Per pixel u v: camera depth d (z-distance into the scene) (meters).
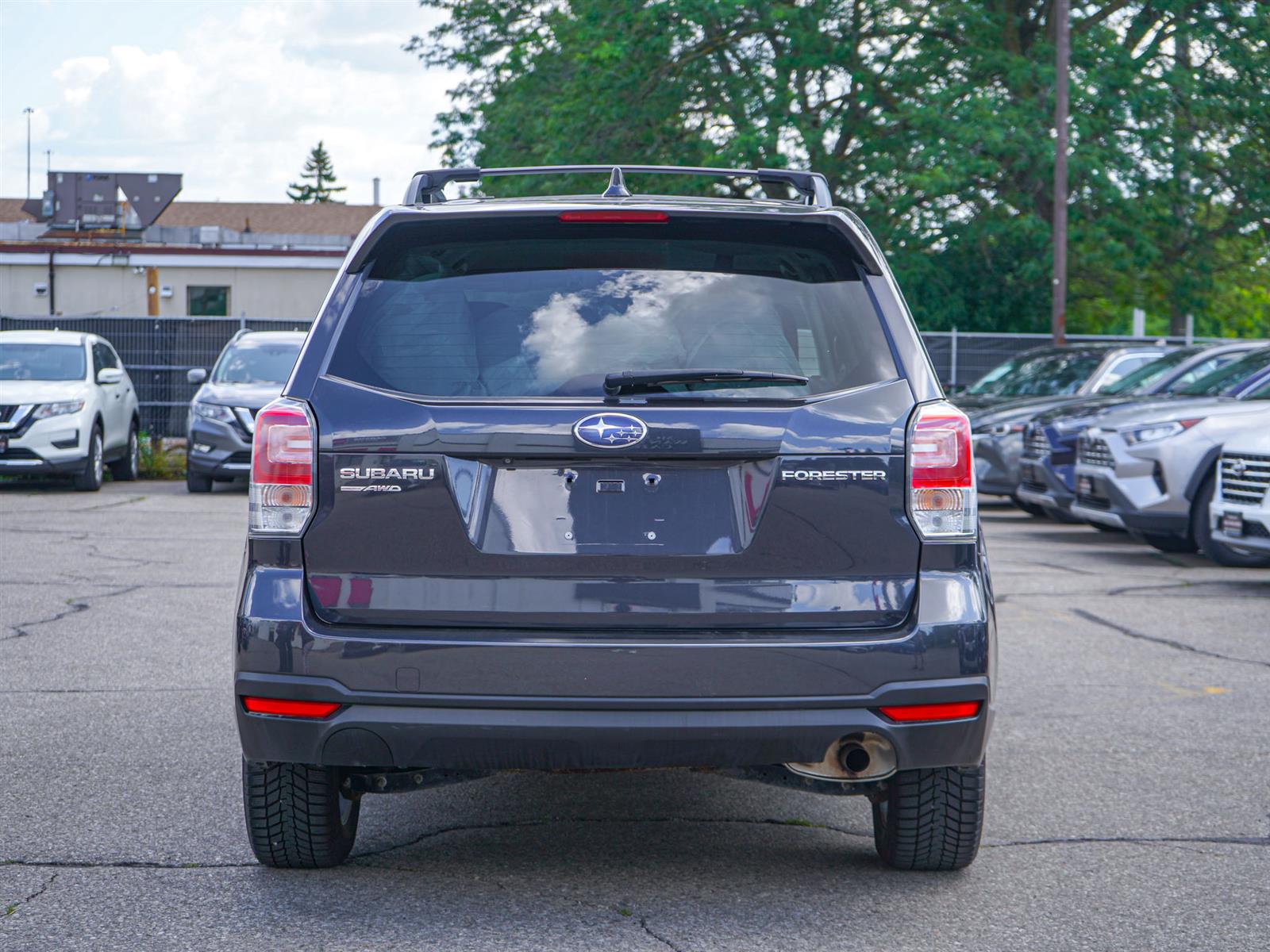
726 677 4.11
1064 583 12.02
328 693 4.15
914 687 4.16
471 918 4.42
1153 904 4.57
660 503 4.19
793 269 4.48
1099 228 35.16
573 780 6.19
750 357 4.30
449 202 4.66
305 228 104.12
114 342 28.55
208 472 20.08
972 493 4.29
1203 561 13.61
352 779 4.66
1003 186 36.31
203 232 54.66
